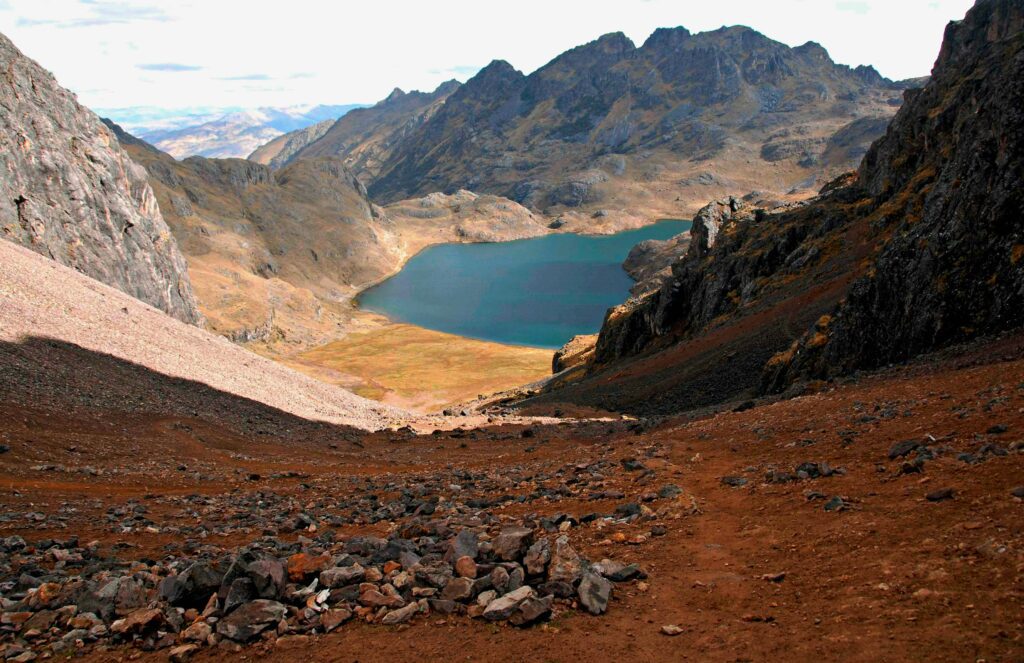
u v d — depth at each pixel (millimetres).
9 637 12070
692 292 119188
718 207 146875
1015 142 40969
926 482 16047
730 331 86812
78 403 40250
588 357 147375
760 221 125000
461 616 12133
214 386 64125
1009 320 37594
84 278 93812
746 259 108875
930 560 11984
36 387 39844
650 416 70750
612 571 13523
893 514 14625
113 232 155375
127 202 172500
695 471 23375
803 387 41406
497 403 124750
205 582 13008
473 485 27750
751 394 62594
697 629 11172
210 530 20234
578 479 24750
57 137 149875
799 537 14688
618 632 11273
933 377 31203
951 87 91875
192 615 12539
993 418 19953
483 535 16547
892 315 46781
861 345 49000
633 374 92875
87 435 34750
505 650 10891
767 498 18234
